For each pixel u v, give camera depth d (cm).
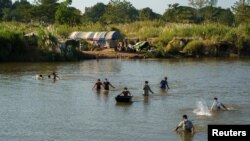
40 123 5247
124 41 15950
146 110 5925
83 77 9288
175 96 6975
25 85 8112
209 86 8088
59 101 6581
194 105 6250
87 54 13950
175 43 15425
